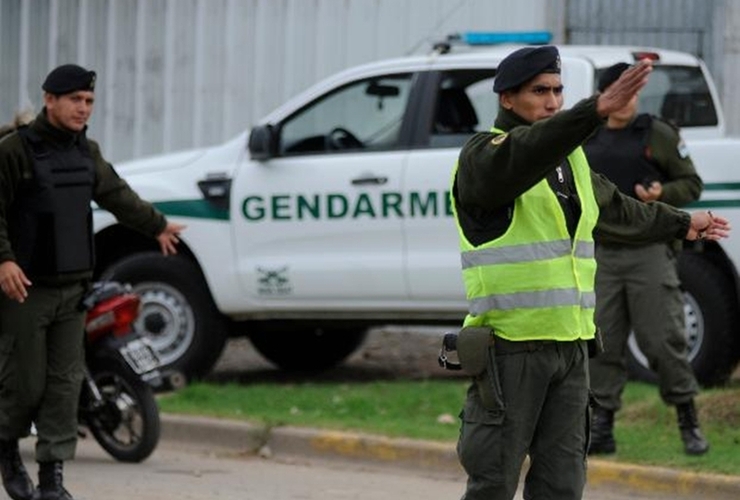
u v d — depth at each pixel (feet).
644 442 91.15
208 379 123.65
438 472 92.27
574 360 57.11
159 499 83.66
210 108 144.05
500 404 56.13
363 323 115.75
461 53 113.19
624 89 51.11
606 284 86.84
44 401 78.84
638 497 84.99
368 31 139.64
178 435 102.63
